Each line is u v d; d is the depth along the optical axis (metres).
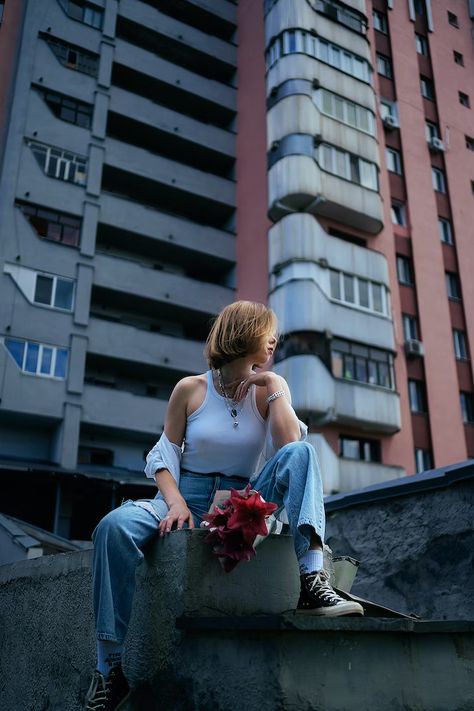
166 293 26.98
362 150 25.95
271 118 25.77
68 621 3.38
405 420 23.88
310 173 24.08
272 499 2.55
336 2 27.81
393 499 4.66
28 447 23.52
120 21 30.61
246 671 2.08
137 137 29.80
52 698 3.37
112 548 2.41
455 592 4.07
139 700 2.45
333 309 22.86
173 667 2.33
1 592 4.47
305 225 23.41
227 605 2.34
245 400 2.78
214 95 31.62
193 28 32.25
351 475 21.31
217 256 28.58
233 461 2.70
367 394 22.48
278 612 2.40
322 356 22.09
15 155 25.47
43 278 24.48
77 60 28.55
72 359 23.84
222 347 2.80
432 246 27.73
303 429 2.77
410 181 28.30
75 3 29.44
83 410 23.59
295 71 25.53
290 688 1.98
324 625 2.02
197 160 31.23
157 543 2.53
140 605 2.58
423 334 25.72
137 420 24.41
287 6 26.78
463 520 4.13
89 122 27.94
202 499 2.66
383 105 29.22
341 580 3.24
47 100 27.28
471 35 34.19
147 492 24.66
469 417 26.05
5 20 28.00
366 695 2.11
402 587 4.40
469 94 32.62
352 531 4.91
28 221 24.80
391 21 31.05
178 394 2.82
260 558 2.44
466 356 26.89
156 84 30.45
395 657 2.22
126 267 26.52
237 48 33.38
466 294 27.89
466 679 2.35
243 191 29.84
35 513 23.00
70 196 26.11
